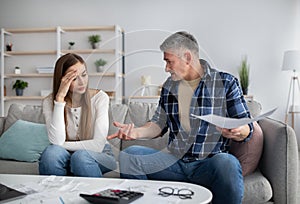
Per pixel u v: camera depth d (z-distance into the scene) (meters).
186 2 4.88
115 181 1.37
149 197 1.16
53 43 5.11
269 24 4.74
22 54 5.10
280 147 1.64
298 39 4.68
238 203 1.48
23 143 2.22
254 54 4.77
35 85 5.11
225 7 4.81
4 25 5.22
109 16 5.04
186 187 1.28
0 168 2.08
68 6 5.11
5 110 5.08
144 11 4.97
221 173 1.48
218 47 4.83
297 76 4.69
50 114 1.84
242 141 1.65
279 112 4.75
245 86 4.55
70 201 1.13
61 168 1.74
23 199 1.15
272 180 1.68
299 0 4.67
